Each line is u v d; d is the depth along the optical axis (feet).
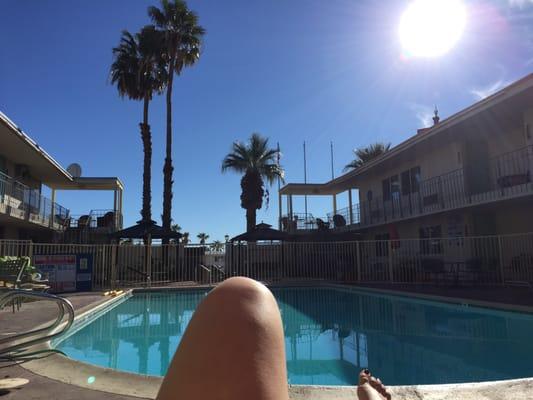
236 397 4.11
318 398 13.34
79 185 95.76
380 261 66.80
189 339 4.44
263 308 4.55
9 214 57.57
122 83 89.45
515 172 51.70
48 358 17.44
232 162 98.32
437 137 58.08
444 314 36.24
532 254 49.57
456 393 13.47
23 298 33.17
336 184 97.66
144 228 66.95
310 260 68.18
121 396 13.20
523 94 43.32
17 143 59.00
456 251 60.18
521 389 13.70
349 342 26.61
